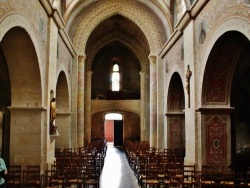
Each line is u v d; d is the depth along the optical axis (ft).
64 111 64.03
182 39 50.47
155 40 69.62
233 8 30.32
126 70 115.03
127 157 73.31
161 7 62.64
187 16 43.50
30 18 33.19
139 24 70.08
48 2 38.81
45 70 40.83
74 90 68.85
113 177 48.85
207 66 38.17
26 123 38.65
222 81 39.24
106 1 68.95
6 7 25.95
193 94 42.24
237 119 57.47
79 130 70.08
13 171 34.40
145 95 95.96
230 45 35.47
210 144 39.65
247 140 57.57
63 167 37.60
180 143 64.39
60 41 52.44
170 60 61.05
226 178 34.45
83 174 34.68
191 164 42.24
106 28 86.53
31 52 35.68
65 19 56.59
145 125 95.61
